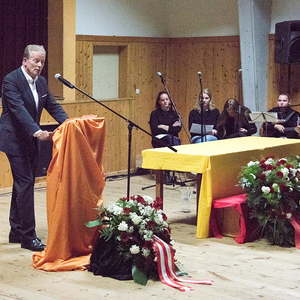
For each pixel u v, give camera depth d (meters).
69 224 4.59
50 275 4.41
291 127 8.11
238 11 8.92
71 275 4.41
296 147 6.46
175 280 4.31
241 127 7.92
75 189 4.57
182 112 9.92
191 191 7.61
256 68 8.89
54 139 4.60
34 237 5.02
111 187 7.99
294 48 8.43
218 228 5.57
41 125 7.65
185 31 9.85
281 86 8.98
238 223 5.46
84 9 8.70
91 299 3.97
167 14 9.93
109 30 9.07
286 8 8.88
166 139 8.09
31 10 8.34
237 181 5.70
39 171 7.22
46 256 4.57
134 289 4.15
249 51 8.86
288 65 8.85
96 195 4.67
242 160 5.75
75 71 8.60
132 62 9.42
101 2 8.91
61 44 8.13
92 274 4.43
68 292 4.09
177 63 9.92
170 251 4.38
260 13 8.83
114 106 8.84
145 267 4.30
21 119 4.77
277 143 6.33
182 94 9.92
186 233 5.66
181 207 6.77
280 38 8.48
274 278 4.42
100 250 4.44
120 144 8.97
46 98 5.14
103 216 4.45
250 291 4.14
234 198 5.50
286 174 5.26
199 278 4.39
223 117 7.94
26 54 4.91
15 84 4.88
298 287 4.24
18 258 4.78
